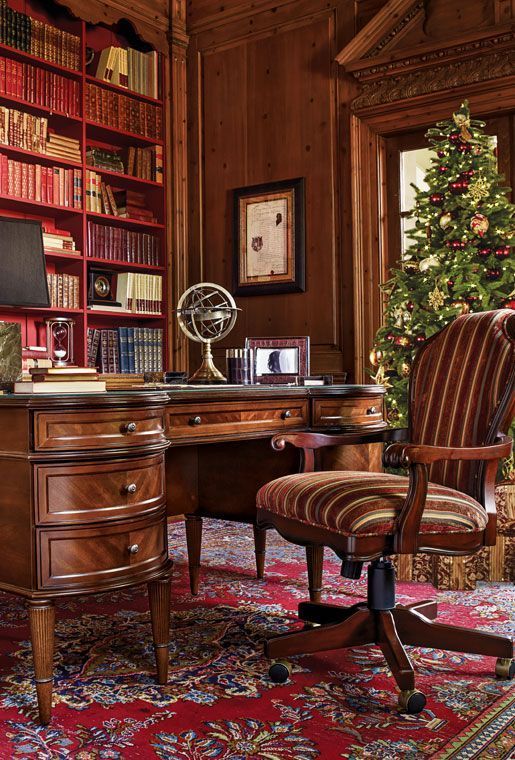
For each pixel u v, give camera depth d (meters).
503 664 2.30
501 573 3.38
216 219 5.95
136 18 5.65
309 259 5.48
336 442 2.68
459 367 2.52
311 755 1.83
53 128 5.29
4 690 2.23
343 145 5.34
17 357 2.54
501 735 1.91
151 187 5.86
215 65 5.96
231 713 2.07
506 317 2.47
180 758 1.82
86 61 5.48
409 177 5.17
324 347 5.42
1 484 2.13
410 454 2.03
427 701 2.14
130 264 5.51
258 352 3.82
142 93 5.72
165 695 2.19
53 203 5.00
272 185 5.63
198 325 5.88
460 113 4.34
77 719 2.04
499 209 4.26
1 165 4.71
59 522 2.07
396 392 4.45
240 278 5.78
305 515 2.23
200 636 2.71
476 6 4.76
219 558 3.92
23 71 4.84
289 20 5.59
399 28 5.00
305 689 2.23
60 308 5.03
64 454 2.07
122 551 2.17
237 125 5.85
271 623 2.86
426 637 2.30
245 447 3.42
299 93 5.55
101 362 5.27
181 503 3.46
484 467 2.27
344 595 3.22
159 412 2.36
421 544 2.12
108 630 2.80
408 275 4.51
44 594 2.04
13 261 2.61
